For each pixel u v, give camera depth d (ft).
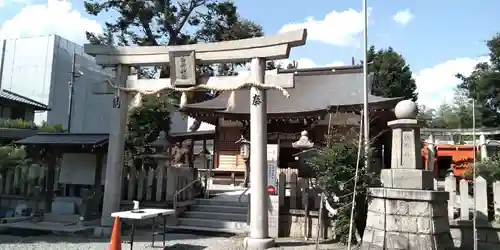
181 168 43.24
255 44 31.81
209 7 91.66
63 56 110.32
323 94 65.77
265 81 31.71
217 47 33.12
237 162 74.13
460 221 30.32
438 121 59.00
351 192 29.14
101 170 41.24
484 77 85.66
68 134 42.55
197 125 96.32
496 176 31.76
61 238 33.19
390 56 117.19
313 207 35.88
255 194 30.60
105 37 88.89
